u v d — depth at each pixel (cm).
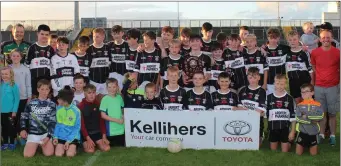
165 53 762
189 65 723
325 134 737
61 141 618
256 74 662
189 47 779
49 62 742
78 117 621
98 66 776
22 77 699
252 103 664
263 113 657
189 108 673
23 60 736
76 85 694
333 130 677
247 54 750
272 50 748
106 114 650
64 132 617
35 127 623
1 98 653
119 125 663
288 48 740
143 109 652
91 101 647
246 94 672
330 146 665
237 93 704
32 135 621
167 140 655
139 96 680
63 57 730
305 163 565
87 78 767
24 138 638
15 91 668
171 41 725
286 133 630
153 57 741
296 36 724
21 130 627
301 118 601
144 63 741
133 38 775
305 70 729
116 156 600
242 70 751
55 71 730
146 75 743
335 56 666
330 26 732
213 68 746
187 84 727
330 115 680
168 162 568
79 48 763
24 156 602
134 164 559
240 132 640
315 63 692
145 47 743
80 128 630
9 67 666
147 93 670
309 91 605
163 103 681
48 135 621
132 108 655
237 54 749
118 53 785
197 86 674
